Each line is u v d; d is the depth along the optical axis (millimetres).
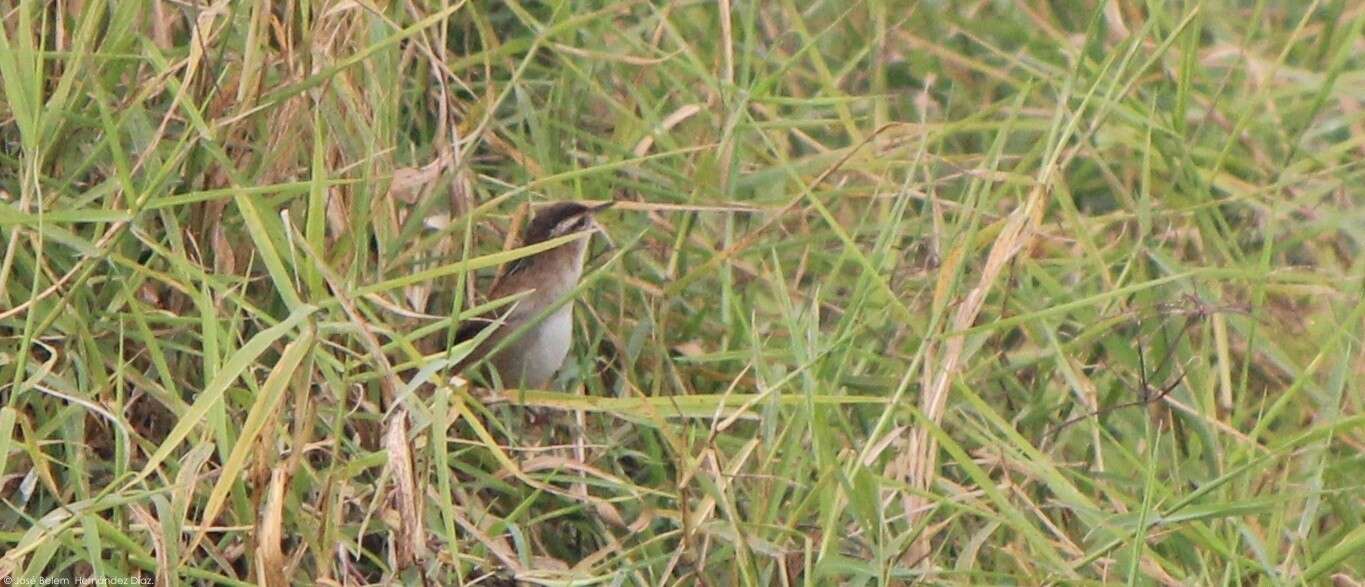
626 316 10320
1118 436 10461
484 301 9680
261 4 9078
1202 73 12688
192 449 8250
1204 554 9305
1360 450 10047
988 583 8820
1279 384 10914
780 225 10844
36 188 8109
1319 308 11602
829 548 8555
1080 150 11539
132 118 8742
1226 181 11766
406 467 7926
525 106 10445
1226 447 9953
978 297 9086
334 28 9469
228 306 8969
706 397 8922
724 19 10875
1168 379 10227
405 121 10500
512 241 9812
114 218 8078
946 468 9805
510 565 8344
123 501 7719
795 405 9062
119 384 8297
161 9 9273
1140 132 11750
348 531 8562
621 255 9453
